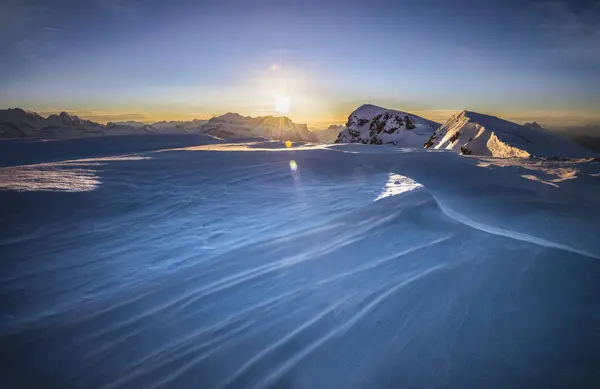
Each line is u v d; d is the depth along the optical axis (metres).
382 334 3.23
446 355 2.94
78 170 8.34
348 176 10.60
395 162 13.11
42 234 4.90
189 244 5.07
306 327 3.34
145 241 5.10
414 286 4.05
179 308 3.59
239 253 4.83
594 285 4.04
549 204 8.49
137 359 2.90
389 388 2.62
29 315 3.30
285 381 2.71
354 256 4.86
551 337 3.13
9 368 2.71
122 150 18.03
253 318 3.47
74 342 3.03
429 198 7.23
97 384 2.64
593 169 12.73
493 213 7.90
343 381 2.71
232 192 7.98
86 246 4.78
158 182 8.21
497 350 2.98
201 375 2.75
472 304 3.68
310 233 5.60
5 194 5.76
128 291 3.82
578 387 2.55
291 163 11.91
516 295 3.85
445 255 4.88
